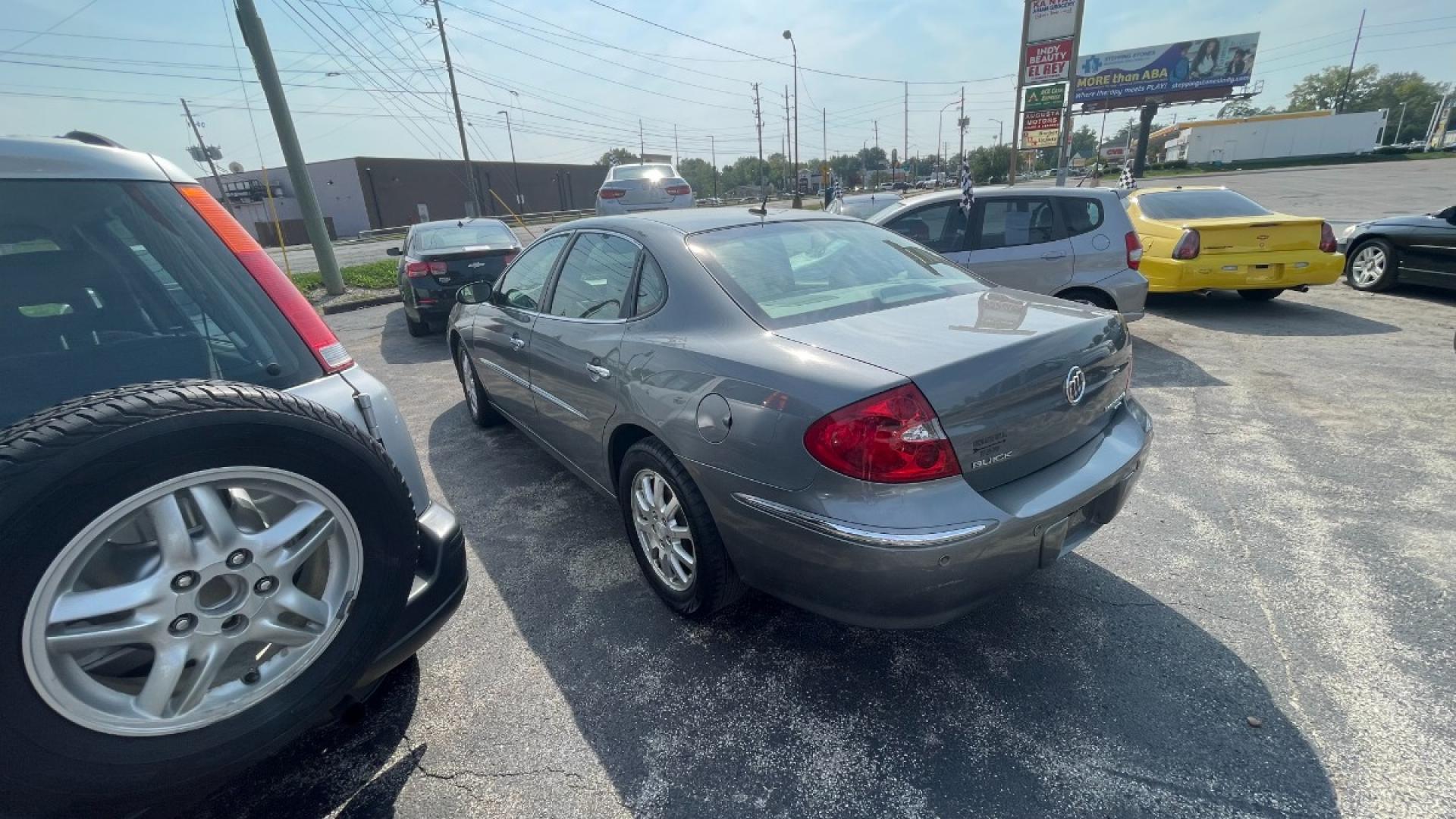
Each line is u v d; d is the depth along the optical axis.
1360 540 3.12
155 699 1.47
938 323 2.41
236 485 1.51
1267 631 2.56
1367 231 8.56
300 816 1.98
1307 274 7.22
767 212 3.32
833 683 2.41
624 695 2.40
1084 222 6.01
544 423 3.64
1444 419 4.45
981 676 2.41
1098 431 2.54
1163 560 3.05
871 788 1.98
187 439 1.41
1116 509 2.48
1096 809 1.88
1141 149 50.62
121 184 1.80
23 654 1.28
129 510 1.37
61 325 1.72
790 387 2.09
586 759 2.13
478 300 4.34
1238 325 7.26
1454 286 7.61
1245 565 2.98
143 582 1.43
